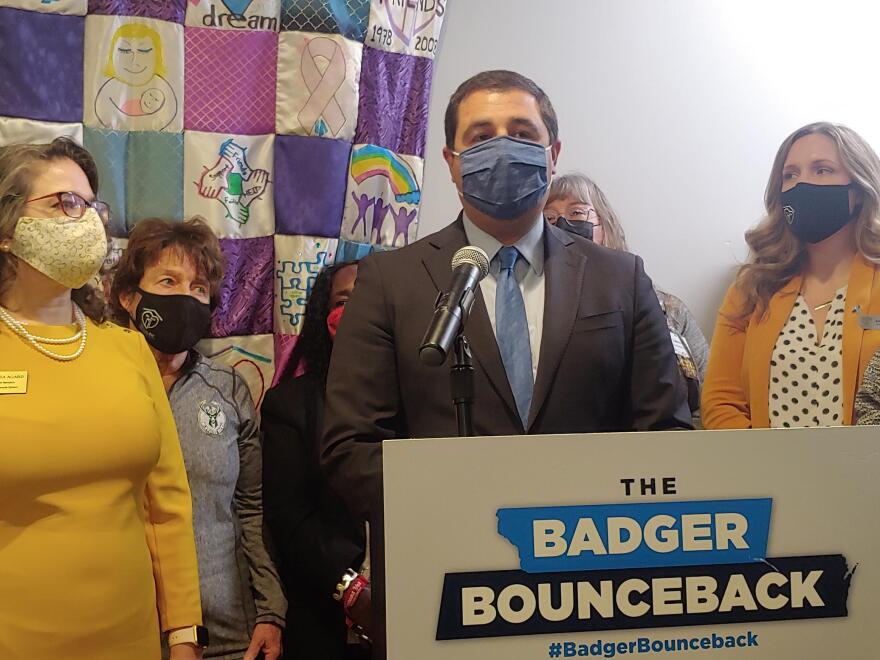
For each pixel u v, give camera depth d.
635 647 1.02
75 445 1.52
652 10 2.97
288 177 2.55
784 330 2.46
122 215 2.42
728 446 1.05
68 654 1.47
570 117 2.90
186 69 2.48
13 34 2.30
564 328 1.67
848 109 3.04
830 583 1.05
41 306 1.64
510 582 1.01
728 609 1.03
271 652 2.14
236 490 2.30
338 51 2.58
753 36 3.03
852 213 2.41
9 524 1.48
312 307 2.52
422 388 1.65
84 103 2.38
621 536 1.03
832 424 2.35
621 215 2.91
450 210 2.78
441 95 2.80
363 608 2.07
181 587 1.73
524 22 2.88
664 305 2.79
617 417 1.71
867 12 3.05
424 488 1.01
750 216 2.99
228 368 2.37
